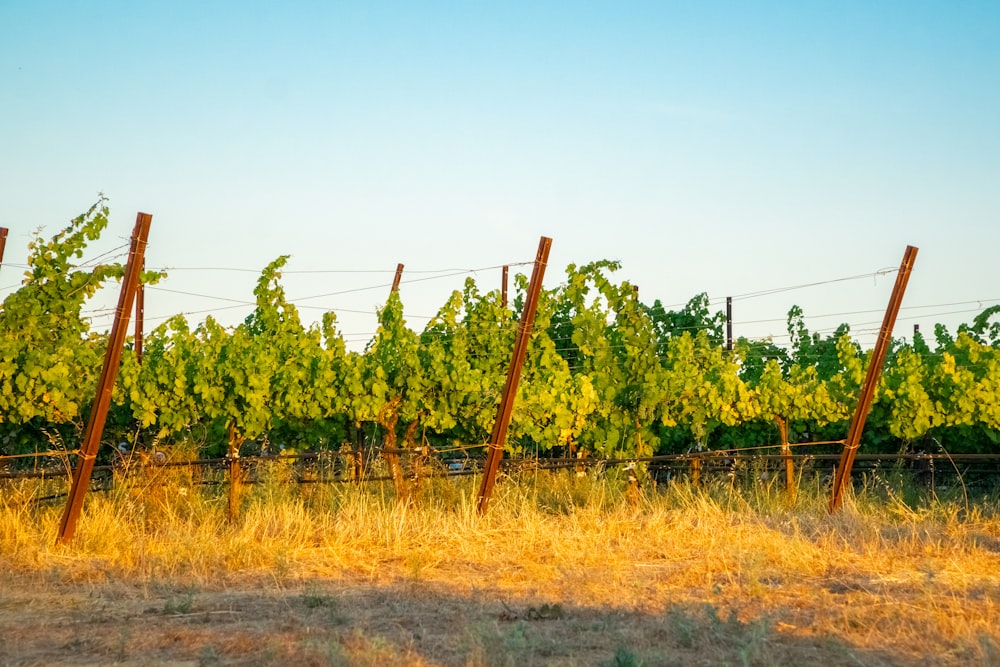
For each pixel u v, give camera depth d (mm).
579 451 16609
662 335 21766
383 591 9359
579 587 9312
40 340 13703
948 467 16625
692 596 8875
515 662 6664
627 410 15734
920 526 12289
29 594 9203
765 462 16328
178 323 16719
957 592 8688
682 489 14773
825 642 6980
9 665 6820
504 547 11523
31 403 13398
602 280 15883
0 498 12414
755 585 8953
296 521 12328
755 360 21188
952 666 6414
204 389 14055
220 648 7207
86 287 13922
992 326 18844
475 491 13961
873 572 9766
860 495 14477
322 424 16281
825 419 16094
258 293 15898
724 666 6492
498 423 13430
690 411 16312
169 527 12008
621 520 13031
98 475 14984
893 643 6980
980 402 15453
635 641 7262
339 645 6918
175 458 14336
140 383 14469
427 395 14633
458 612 8336
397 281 19141
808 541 11125
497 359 16891
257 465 15156
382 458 14938
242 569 10469
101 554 11141
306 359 14758
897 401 15836
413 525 12305
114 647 7219
